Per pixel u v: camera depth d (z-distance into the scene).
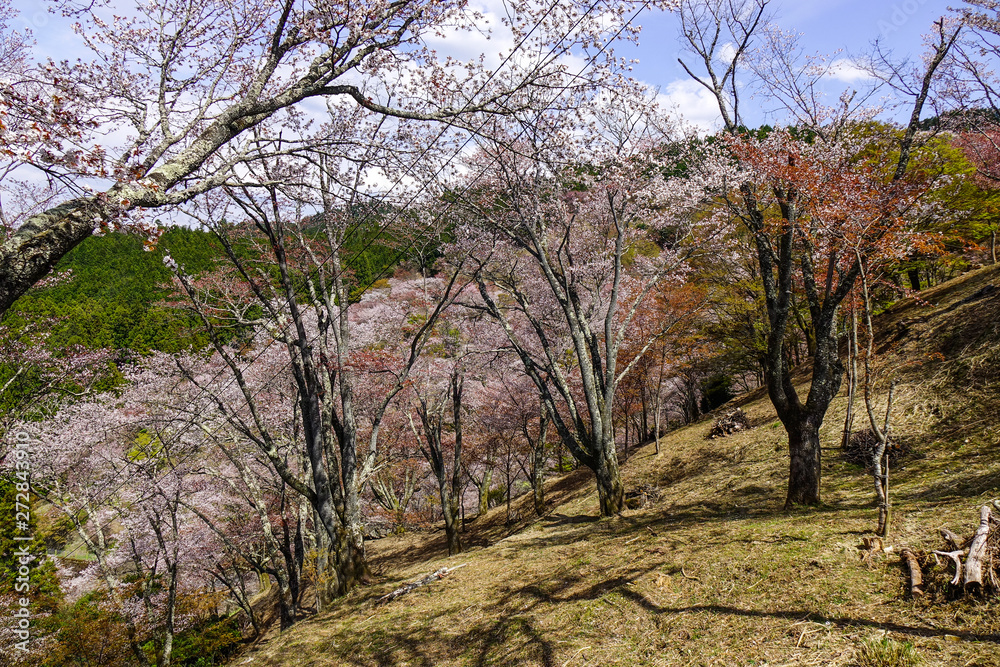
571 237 14.73
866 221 6.07
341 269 11.16
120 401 14.19
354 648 6.53
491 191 12.12
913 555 4.45
